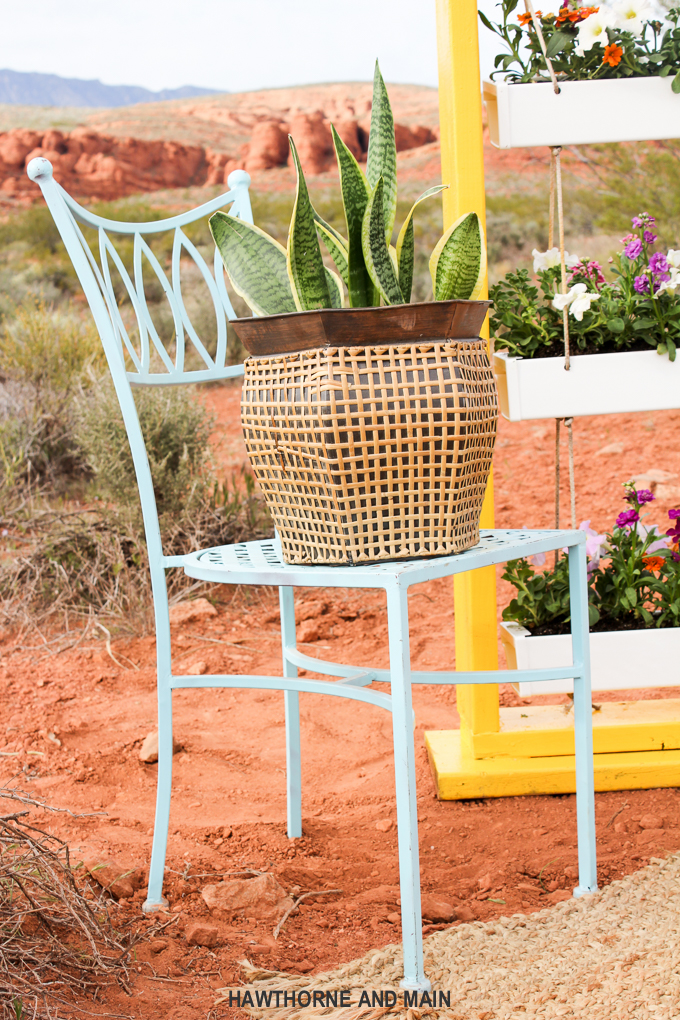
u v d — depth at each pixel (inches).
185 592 144.4
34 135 1053.8
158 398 166.9
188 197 938.1
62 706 108.2
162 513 156.1
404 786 49.2
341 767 91.0
